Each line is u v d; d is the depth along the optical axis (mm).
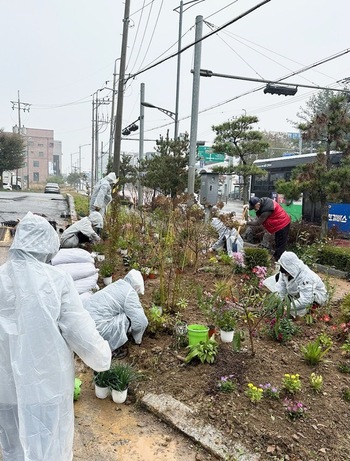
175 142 15289
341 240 10453
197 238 7055
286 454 2654
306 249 8766
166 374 3555
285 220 7395
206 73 10562
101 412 3129
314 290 4922
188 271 6918
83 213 14281
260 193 16719
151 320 4320
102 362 2098
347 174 8742
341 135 9375
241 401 3158
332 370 3719
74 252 5852
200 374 3531
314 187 9359
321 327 4727
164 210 8078
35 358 1842
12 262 1962
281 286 5203
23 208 15750
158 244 6531
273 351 4012
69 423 2016
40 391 1850
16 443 1984
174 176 14828
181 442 2832
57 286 1955
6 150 41750
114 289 4051
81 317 1992
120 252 7738
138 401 3227
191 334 3906
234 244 7605
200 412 3045
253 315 4309
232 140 12836
